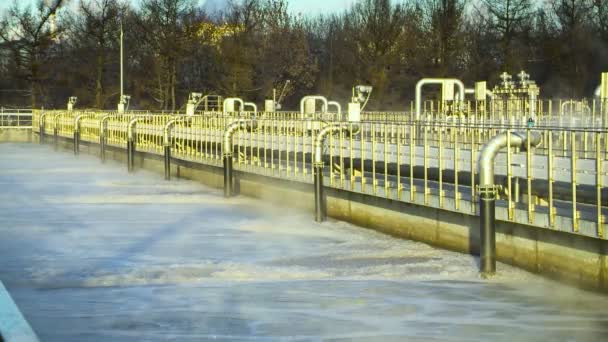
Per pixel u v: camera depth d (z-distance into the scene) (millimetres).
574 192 17594
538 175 18906
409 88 80812
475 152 21328
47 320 16500
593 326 15742
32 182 43281
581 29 72250
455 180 21641
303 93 96062
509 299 17766
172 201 35000
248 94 88188
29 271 21109
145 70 94062
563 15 74875
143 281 20000
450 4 76875
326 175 29312
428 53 78625
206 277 20391
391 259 22094
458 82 35656
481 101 38750
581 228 17391
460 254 22359
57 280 20109
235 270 21062
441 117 39281
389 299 17938
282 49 90250
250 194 36406
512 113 37312
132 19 96250
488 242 19453
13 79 101438
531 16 77688
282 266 21547
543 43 75188
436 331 15609
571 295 17938
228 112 45594
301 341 15039
